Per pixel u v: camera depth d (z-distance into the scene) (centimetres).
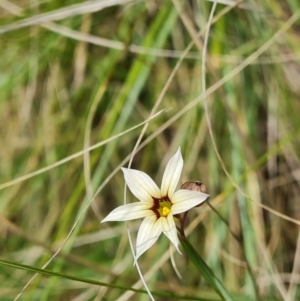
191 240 28
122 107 27
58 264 26
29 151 30
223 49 28
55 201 29
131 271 27
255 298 24
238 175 26
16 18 28
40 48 29
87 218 29
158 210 18
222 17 28
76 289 28
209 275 19
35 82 29
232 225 27
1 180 30
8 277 28
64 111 29
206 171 28
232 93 27
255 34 28
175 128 28
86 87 29
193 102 25
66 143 29
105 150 28
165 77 29
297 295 27
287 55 27
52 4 28
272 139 28
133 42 29
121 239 28
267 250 26
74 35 27
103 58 29
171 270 28
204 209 26
